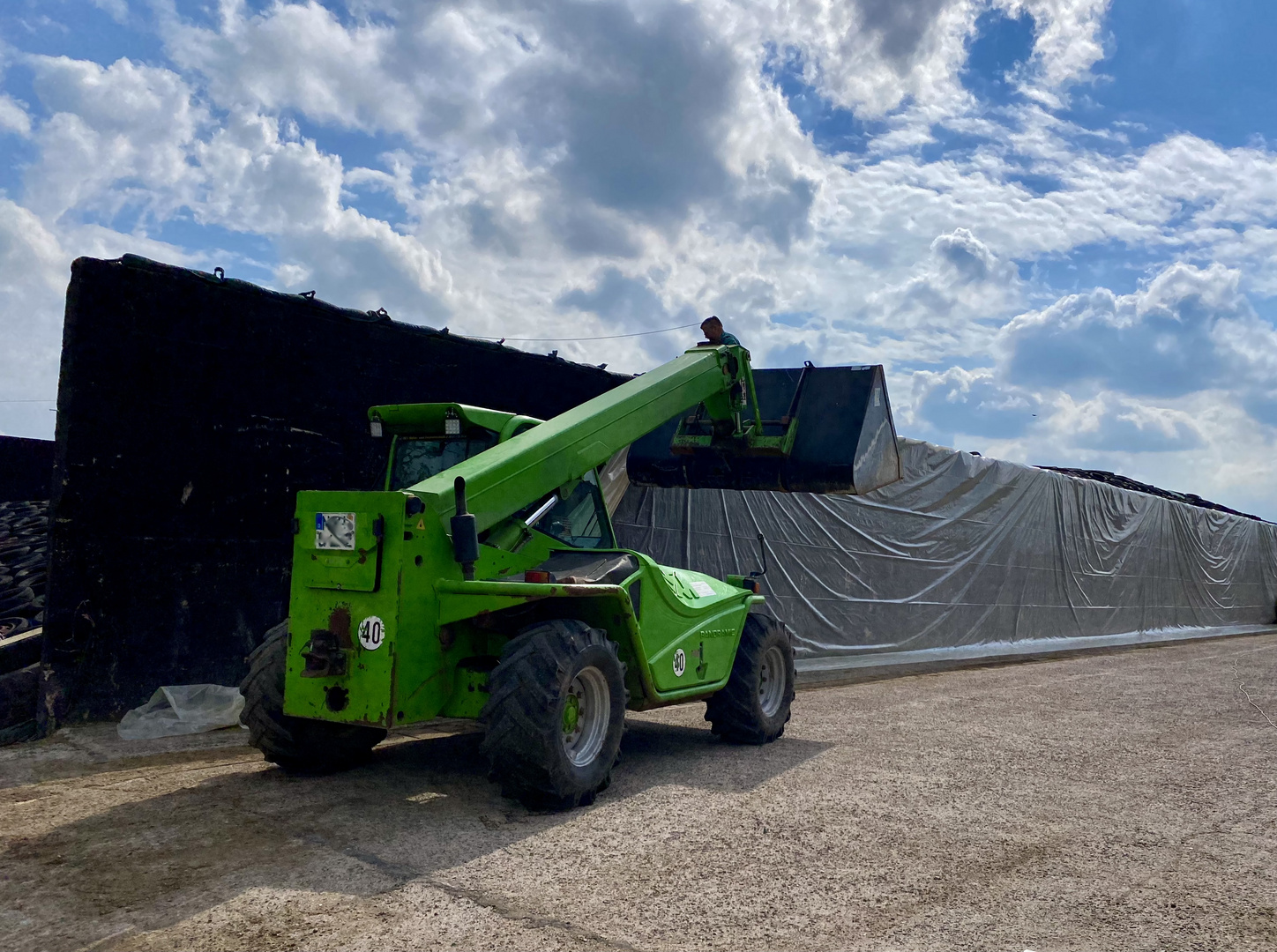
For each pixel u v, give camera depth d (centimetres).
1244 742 671
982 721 747
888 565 1309
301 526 466
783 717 660
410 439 576
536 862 371
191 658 672
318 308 739
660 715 761
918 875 362
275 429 720
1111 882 358
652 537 1019
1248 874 370
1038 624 1623
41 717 598
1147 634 2002
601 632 480
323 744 508
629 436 607
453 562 468
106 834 399
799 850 392
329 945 288
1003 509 1532
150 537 651
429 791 484
